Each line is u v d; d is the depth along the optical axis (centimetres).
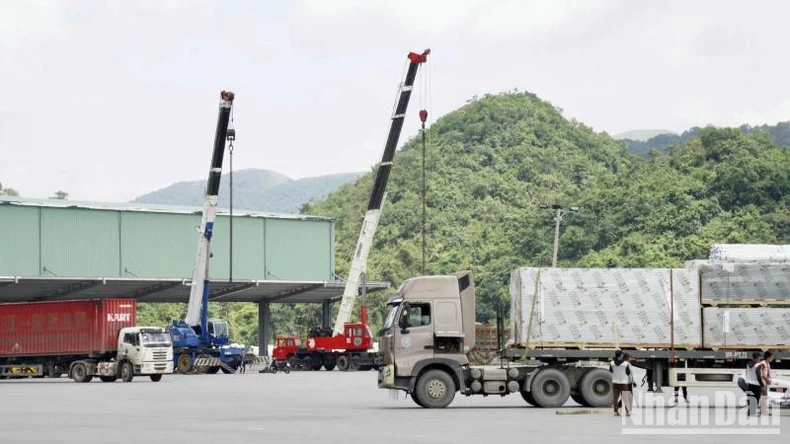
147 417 3706
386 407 4206
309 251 10962
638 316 4128
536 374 4122
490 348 4253
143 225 10106
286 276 10806
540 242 17312
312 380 7125
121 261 9969
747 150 17800
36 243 9562
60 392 5609
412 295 4159
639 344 4119
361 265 8944
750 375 3628
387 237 19662
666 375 4153
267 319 10994
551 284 4147
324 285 10331
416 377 4119
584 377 4112
